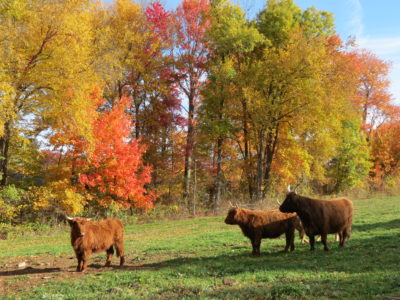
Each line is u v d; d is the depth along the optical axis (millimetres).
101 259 12562
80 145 24125
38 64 20734
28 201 25297
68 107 20844
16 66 20094
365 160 42344
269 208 27719
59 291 8359
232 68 30969
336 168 39000
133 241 17250
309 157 33062
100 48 24688
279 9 32125
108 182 25891
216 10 33719
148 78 32438
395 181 40219
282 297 6203
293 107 30297
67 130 23250
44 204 23766
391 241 11297
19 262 13070
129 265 11344
